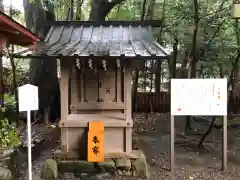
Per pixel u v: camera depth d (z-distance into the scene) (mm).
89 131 4652
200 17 6652
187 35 7406
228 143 7066
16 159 4859
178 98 4973
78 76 4844
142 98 12875
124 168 4676
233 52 8297
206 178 4688
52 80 9641
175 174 4855
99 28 5422
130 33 5191
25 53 4203
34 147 6273
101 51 4250
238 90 11984
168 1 8836
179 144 6797
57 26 5488
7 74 9070
